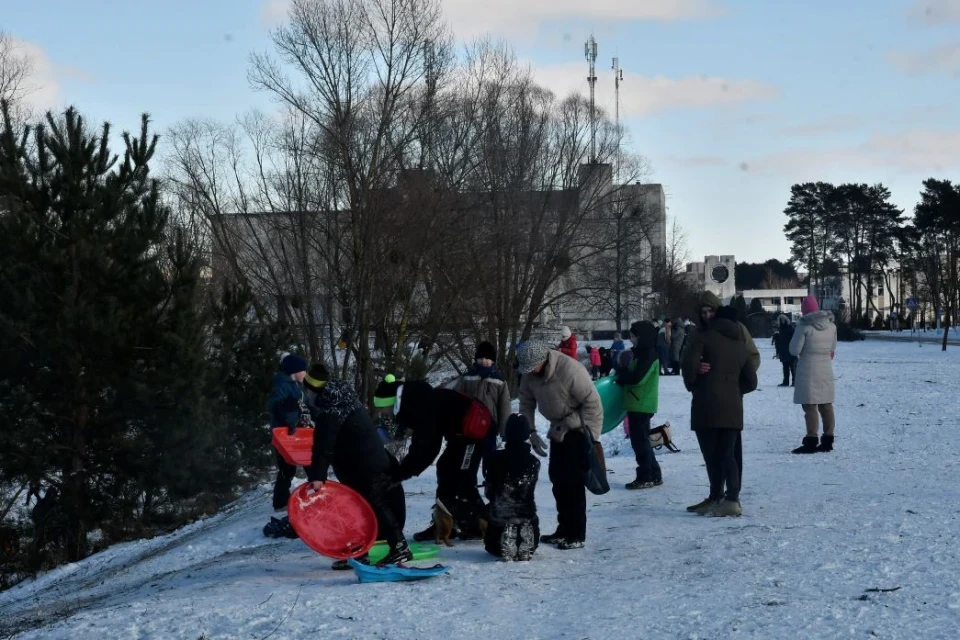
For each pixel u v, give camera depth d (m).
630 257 49.06
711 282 129.00
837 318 75.62
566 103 38.94
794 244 114.31
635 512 10.66
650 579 7.29
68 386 16.38
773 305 150.75
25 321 16.14
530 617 6.33
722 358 10.09
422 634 6.01
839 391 26.28
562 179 38.19
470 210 31.88
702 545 8.48
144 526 17.17
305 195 30.08
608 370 30.66
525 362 8.71
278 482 13.13
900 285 110.75
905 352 48.94
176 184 34.75
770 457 14.86
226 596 7.52
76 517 16.11
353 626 6.27
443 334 32.41
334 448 8.22
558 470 8.80
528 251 35.12
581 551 8.61
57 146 16.80
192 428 16.84
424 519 10.88
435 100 30.25
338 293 28.70
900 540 8.05
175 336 16.75
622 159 40.28
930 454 14.12
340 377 27.59
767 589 6.62
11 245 16.41
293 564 9.06
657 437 16.52
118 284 16.81
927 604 5.97
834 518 9.41
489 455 8.39
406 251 28.53
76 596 10.85
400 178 29.62
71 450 16.39
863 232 112.06
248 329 20.67
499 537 8.25
